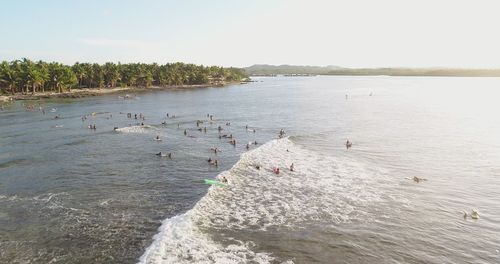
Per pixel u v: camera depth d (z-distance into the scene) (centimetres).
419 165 4747
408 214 3262
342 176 4309
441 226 3045
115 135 6962
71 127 7912
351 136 6694
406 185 3994
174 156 5366
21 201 3628
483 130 7188
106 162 5041
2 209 3431
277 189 3894
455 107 11394
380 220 3144
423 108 11194
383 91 19788
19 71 14712
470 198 3628
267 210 3350
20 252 2669
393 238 2845
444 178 4219
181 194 3806
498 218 3191
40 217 3253
